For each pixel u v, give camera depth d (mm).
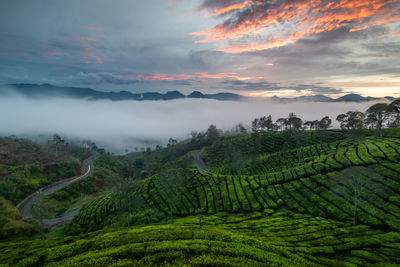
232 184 76438
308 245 36031
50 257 29891
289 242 37656
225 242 30547
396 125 126688
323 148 104375
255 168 109500
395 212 44875
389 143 80688
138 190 89375
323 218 49969
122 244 30891
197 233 33906
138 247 28391
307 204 56750
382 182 53781
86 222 72438
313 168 72812
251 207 61344
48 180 122562
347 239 37750
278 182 71375
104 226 66938
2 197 86125
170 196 63250
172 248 27672
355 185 49531
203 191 76125
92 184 129750
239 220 53188
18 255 39750
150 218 62844
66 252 30562
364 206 48812
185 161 147125
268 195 65750
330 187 58594
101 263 25109
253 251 28266
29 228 64938
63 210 93938
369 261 31250
